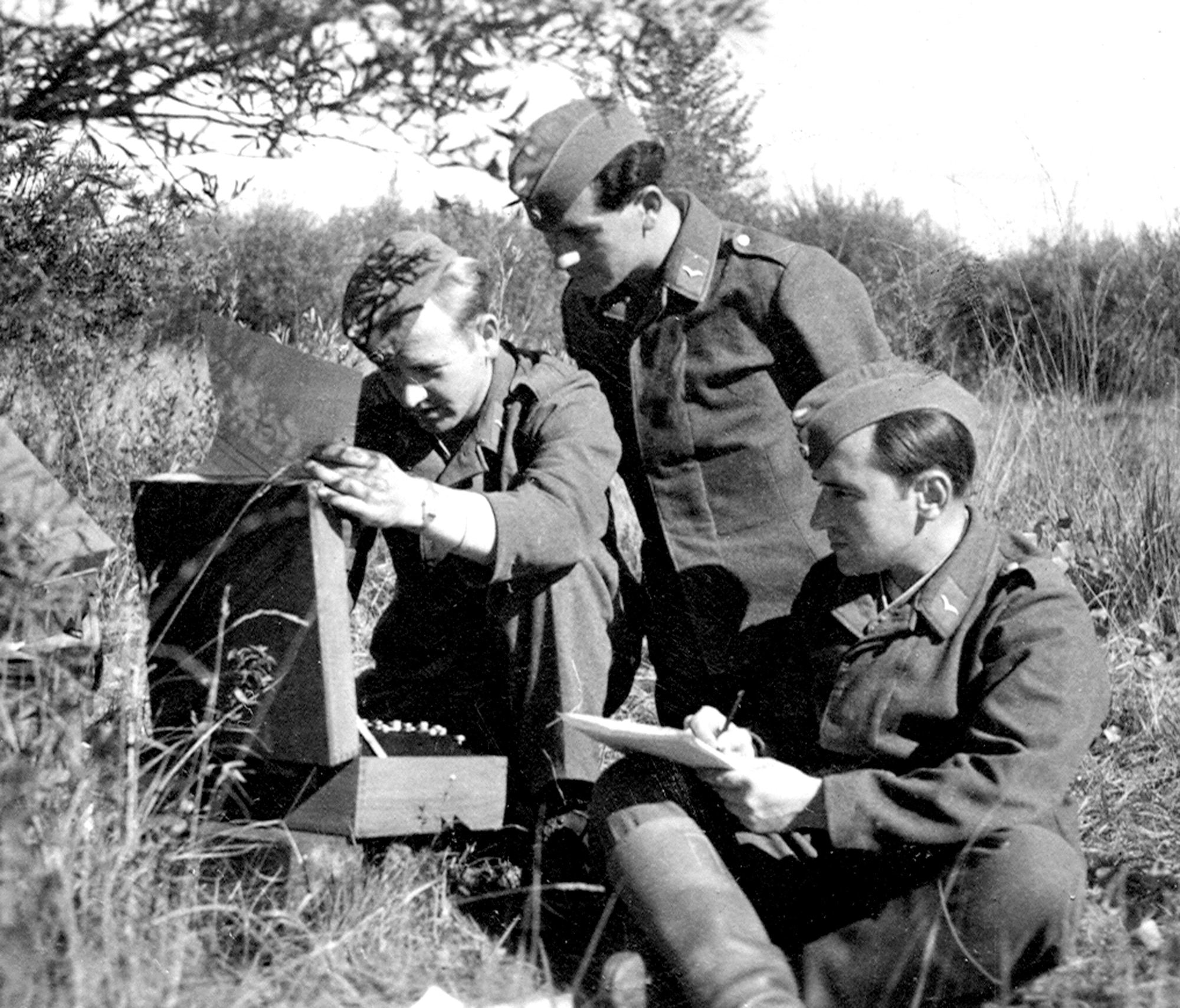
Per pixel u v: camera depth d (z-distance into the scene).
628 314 3.34
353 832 2.63
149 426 4.30
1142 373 5.86
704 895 2.41
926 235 6.52
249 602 2.65
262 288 10.02
